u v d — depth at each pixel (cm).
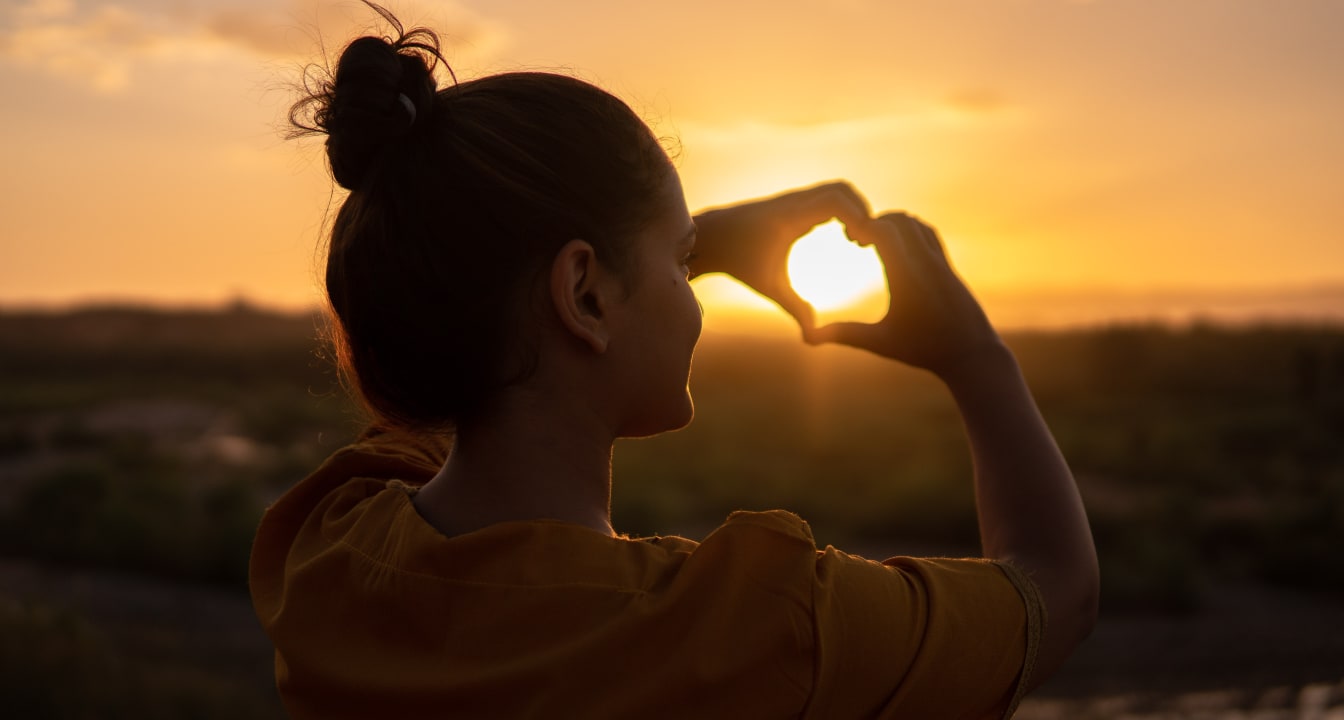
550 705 65
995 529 79
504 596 69
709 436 3067
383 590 74
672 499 1909
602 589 68
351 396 84
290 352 6338
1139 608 1263
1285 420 3334
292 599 80
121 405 4322
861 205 92
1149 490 2269
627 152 73
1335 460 2769
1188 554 1470
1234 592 1372
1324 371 4750
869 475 2288
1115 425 3506
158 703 701
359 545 79
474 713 67
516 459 74
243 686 847
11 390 5059
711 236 91
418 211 72
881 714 66
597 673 65
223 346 6950
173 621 1112
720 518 1858
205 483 2150
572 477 75
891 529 1759
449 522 76
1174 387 4872
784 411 3950
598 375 73
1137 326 5325
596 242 71
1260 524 1705
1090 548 77
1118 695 970
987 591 71
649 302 73
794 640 64
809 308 88
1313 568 1415
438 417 76
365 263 74
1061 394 4716
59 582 1262
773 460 2636
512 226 71
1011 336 6244
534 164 71
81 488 1694
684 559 71
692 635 65
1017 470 80
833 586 66
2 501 1808
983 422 83
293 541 94
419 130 74
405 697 69
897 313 86
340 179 79
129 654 914
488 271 71
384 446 98
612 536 72
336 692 73
